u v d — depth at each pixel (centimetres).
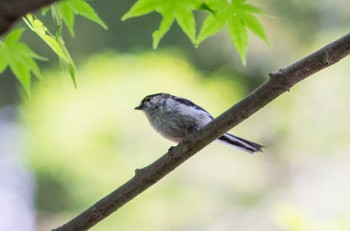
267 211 1151
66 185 1138
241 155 1163
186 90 1145
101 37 1667
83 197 1121
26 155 1153
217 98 1180
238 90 1294
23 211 1308
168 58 1184
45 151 1128
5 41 563
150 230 1078
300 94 1264
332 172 1201
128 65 1155
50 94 1150
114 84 1125
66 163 1122
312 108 1255
